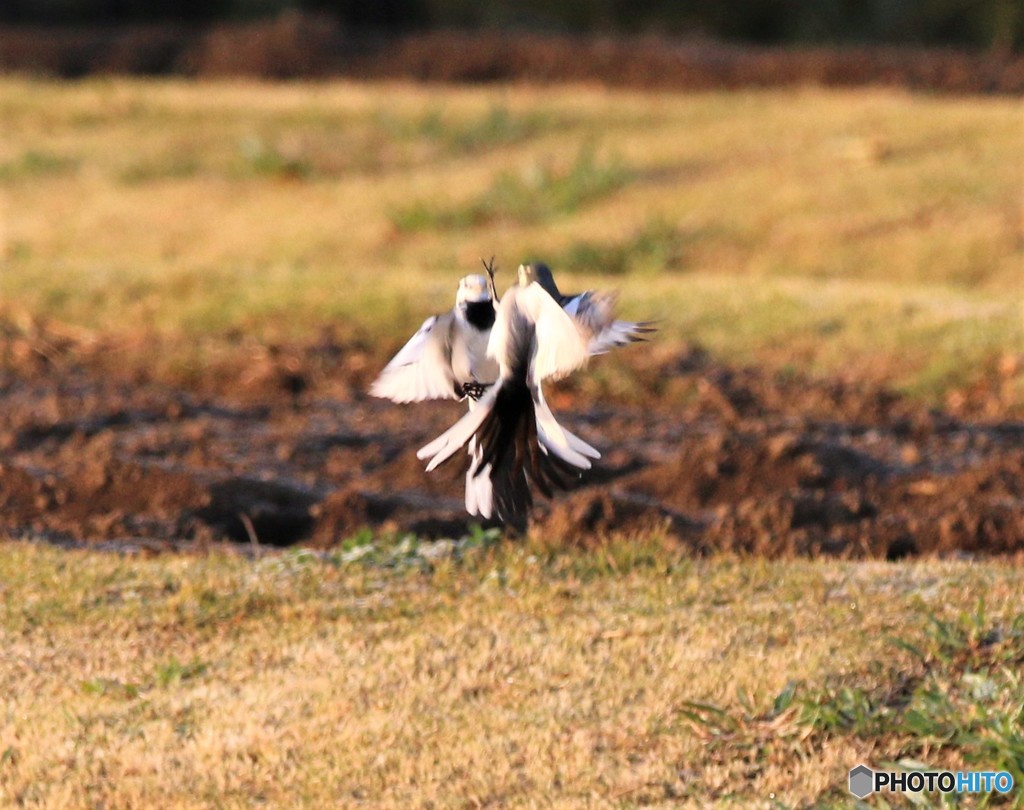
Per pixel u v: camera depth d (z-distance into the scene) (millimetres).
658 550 15086
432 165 38781
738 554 15523
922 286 28094
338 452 19531
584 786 10508
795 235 31453
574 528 15977
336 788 10625
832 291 25766
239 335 24359
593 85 48250
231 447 19672
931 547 16172
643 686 11844
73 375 23250
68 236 34344
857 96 43750
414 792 10516
